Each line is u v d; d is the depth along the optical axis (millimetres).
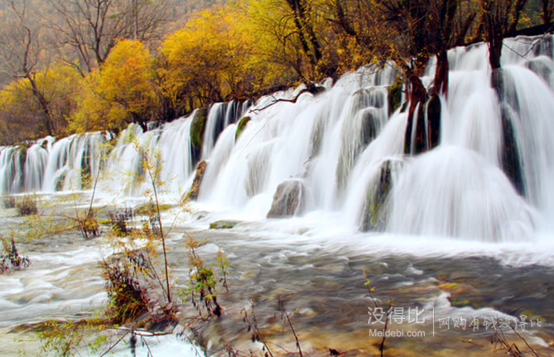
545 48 11234
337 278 6375
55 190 32719
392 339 4078
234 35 24531
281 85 21875
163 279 6605
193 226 12469
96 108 32375
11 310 5840
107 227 12484
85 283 6758
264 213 13367
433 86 10516
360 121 11781
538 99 9242
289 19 19156
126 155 26594
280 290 5891
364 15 13383
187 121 24219
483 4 10320
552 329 4148
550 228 8352
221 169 18766
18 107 46906
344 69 15773
